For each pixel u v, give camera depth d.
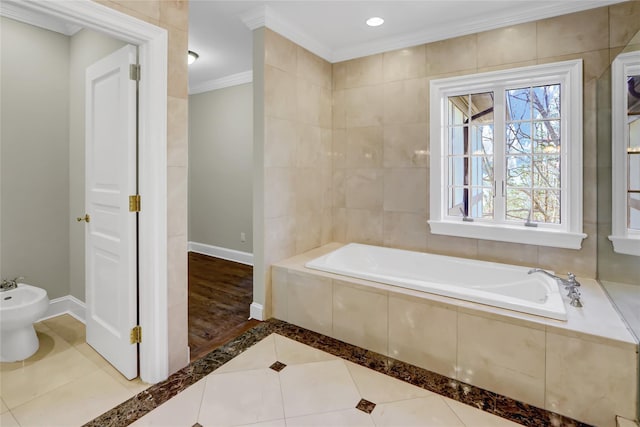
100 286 2.26
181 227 2.08
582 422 1.72
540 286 2.38
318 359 2.29
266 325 2.80
